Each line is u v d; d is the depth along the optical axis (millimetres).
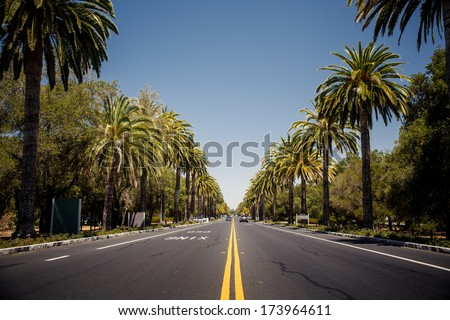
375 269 8844
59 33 18406
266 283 7023
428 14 18188
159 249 14062
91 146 27641
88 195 41656
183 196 80125
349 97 26375
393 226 56469
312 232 30516
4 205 34000
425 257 11508
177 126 46562
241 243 17234
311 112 38031
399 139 27953
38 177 26906
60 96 27000
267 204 110312
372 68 25719
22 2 16750
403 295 6043
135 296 5934
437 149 23375
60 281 7145
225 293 6148
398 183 27344
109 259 10758
